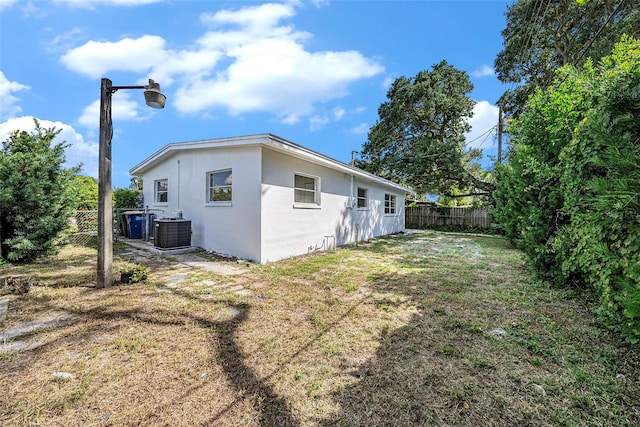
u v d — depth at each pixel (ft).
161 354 7.63
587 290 12.23
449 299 12.21
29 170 18.40
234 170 20.85
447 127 56.59
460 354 7.74
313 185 25.75
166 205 28.84
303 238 23.72
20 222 18.11
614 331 8.79
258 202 19.31
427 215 56.70
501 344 8.29
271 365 7.19
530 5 38.29
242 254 20.31
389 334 8.94
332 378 6.70
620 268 8.32
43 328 9.02
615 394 6.09
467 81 54.24
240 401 5.91
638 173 6.86
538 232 14.33
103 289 12.92
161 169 29.63
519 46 41.19
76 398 5.91
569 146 11.32
